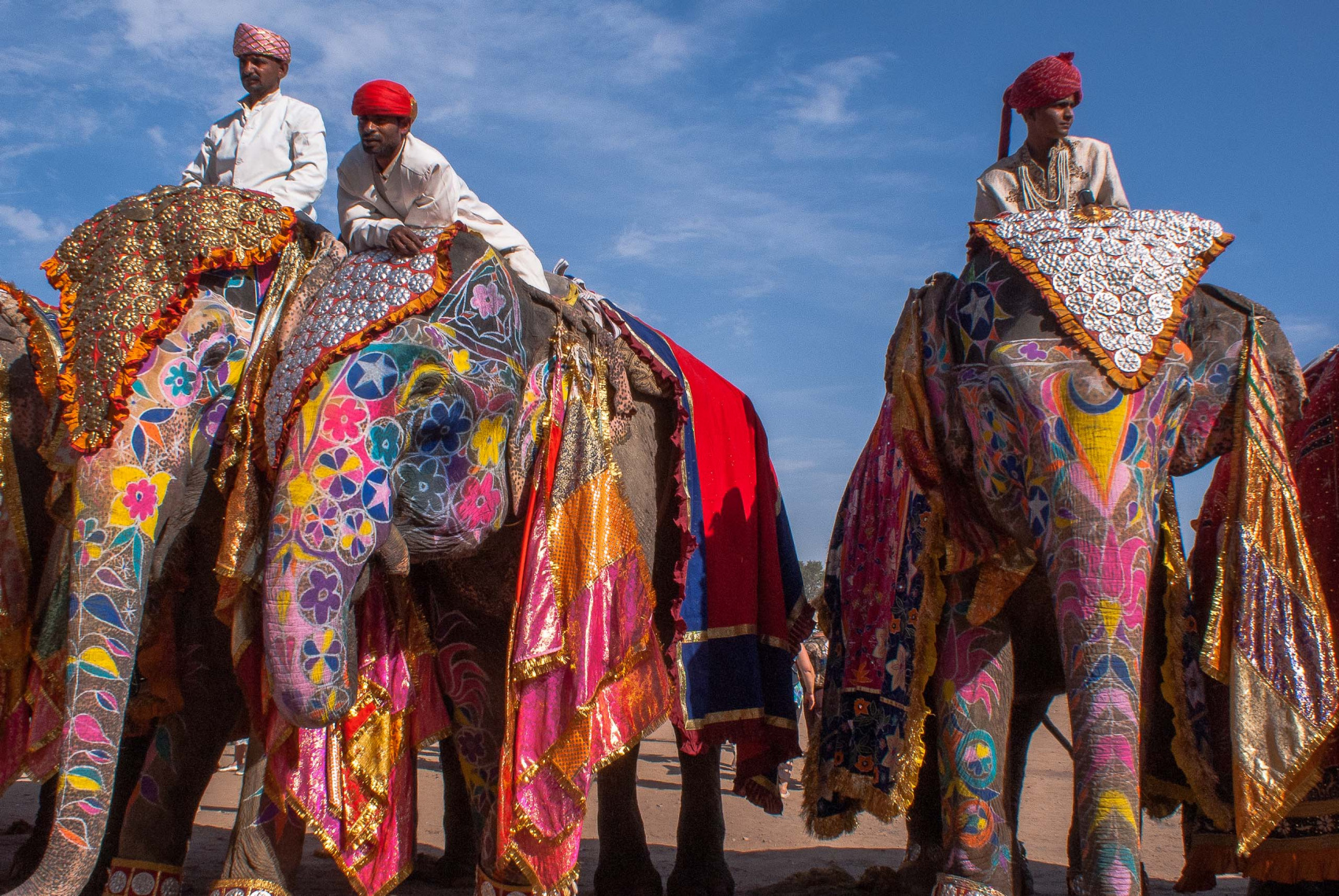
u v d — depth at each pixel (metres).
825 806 5.20
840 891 5.78
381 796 4.59
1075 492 3.83
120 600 4.40
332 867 6.38
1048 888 5.87
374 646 4.70
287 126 5.79
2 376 5.16
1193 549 4.84
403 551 4.47
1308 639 4.10
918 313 4.48
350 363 4.37
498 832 4.45
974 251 4.47
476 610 5.04
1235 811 4.06
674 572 5.19
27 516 5.25
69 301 4.67
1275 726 4.07
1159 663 4.55
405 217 5.05
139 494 4.49
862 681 5.08
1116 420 3.89
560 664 4.50
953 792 4.27
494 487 4.72
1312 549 4.60
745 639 5.64
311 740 4.47
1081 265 4.11
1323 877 4.40
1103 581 3.74
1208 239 4.19
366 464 4.29
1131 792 3.55
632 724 4.62
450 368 4.54
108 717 4.31
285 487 4.21
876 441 5.47
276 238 4.82
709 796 5.78
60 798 4.20
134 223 4.77
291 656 4.08
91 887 5.29
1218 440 4.34
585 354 5.01
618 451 5.27
